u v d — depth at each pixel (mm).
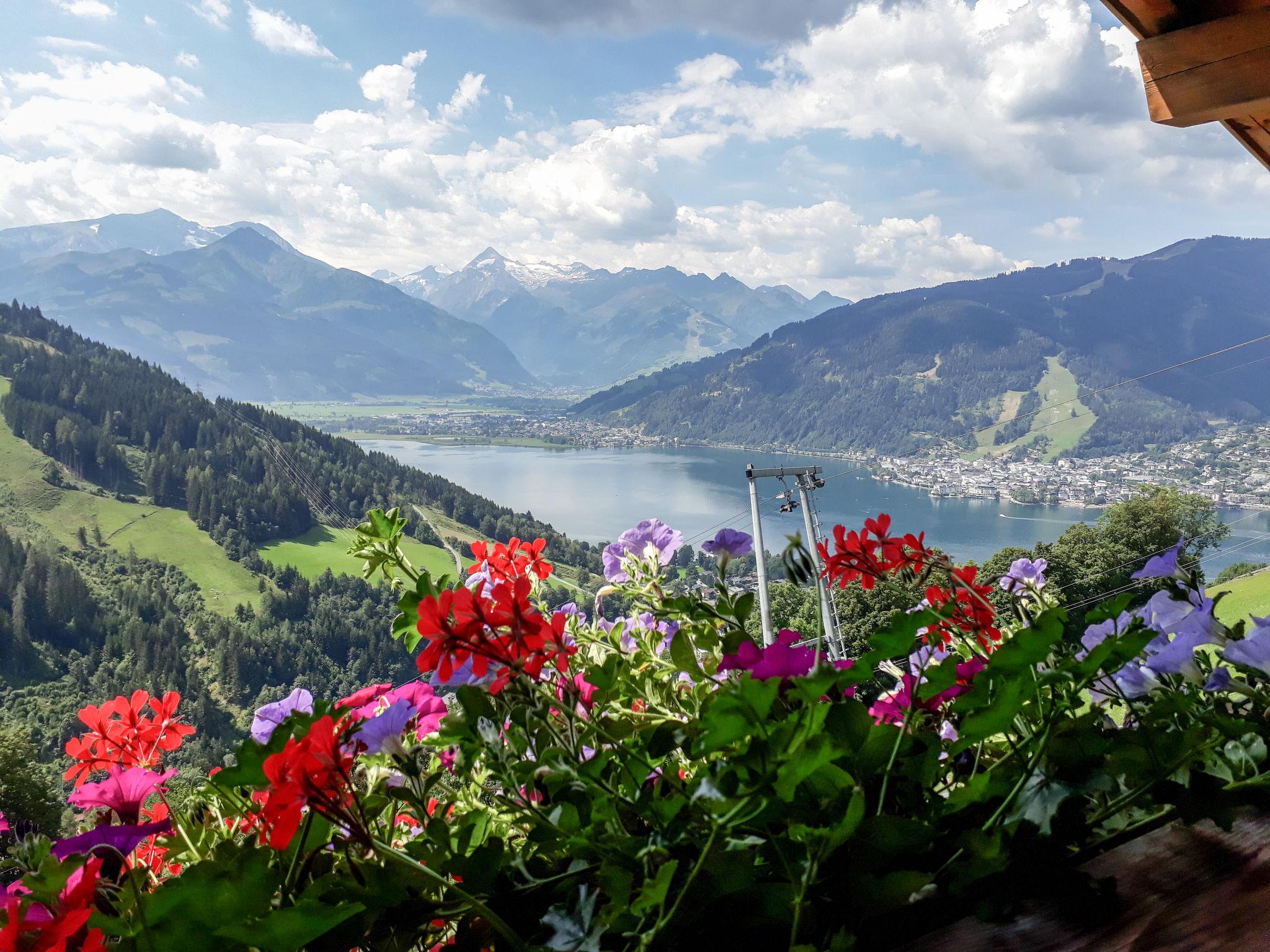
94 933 564
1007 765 811
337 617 124812
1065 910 696
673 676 1051
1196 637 874
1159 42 2484
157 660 108375
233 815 906
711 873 647
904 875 652
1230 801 784
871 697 1007
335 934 649
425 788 770
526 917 721
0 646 108000
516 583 774
